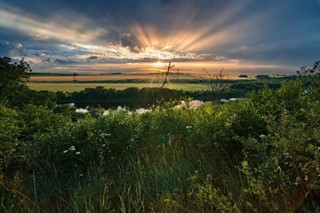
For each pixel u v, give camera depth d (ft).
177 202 11.35
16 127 18.19
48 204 13.17
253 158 12.92
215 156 14.06
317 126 12.14
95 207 12.30
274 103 15.74
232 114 15.94
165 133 17.26
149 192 12.46
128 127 17.85
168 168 13.83
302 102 15.01
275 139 11.33
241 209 10.34
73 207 12.30
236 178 12.41
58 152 16.15
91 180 14.12
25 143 17.71
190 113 19.65
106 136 16.89
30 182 14.38
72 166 15.61
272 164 9.93
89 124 18.34
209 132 15.05
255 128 14.80
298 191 10.23
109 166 15.25
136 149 16.26
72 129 18.06
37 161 15.66
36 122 21.02
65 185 14.42
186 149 15.47
